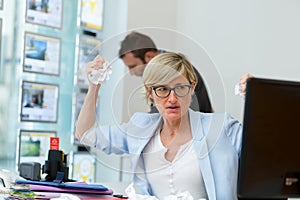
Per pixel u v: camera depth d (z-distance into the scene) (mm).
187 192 1998
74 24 3578
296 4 3221
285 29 3277
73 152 3521
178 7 4062
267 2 3402
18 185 1940
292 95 1498
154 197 1996
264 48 3402
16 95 3244
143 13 3893
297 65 3191
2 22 3162
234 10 3619
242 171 1496
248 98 1481
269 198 1563
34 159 3336
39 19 3361
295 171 1516
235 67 3580
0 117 3168
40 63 3371
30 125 3328
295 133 1505
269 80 1485
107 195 2047
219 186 2082
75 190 1979
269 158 1495
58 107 3475
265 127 1488
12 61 3223
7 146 3201
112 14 3809
